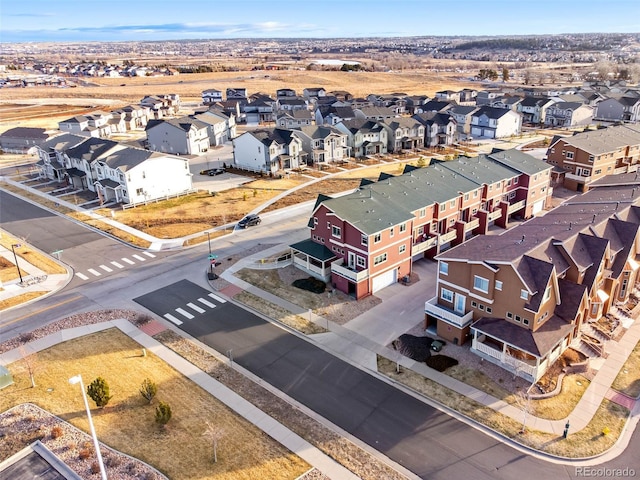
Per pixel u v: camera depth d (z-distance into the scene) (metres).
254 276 54.25
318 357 40.50
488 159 70.75
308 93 191.00
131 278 54.84
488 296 39.22
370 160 107.25
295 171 98.50
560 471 29.25
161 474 29.03
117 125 145.12
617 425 32.59
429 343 41.44
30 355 40.50
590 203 53.91
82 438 31.84
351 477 28.98
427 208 55.06
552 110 143.62
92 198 83.00
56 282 54.16
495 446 31.17
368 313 46.75
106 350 41.66
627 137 88.06
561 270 39.44
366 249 48.06
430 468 29.58
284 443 31.53
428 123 119.19
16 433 32.31
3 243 64.94
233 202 79.62
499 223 67.62
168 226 69.88
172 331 44.53
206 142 119.31
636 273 47.66
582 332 42.12
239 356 40.78
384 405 34.88
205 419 33.62
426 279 53.19
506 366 38.06
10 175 98.75
